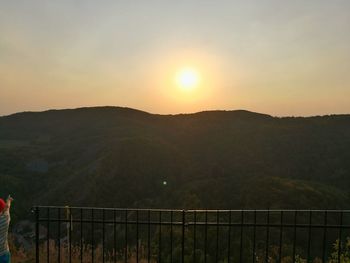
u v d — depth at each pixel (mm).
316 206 36062
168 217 26438
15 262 6664
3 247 4316
